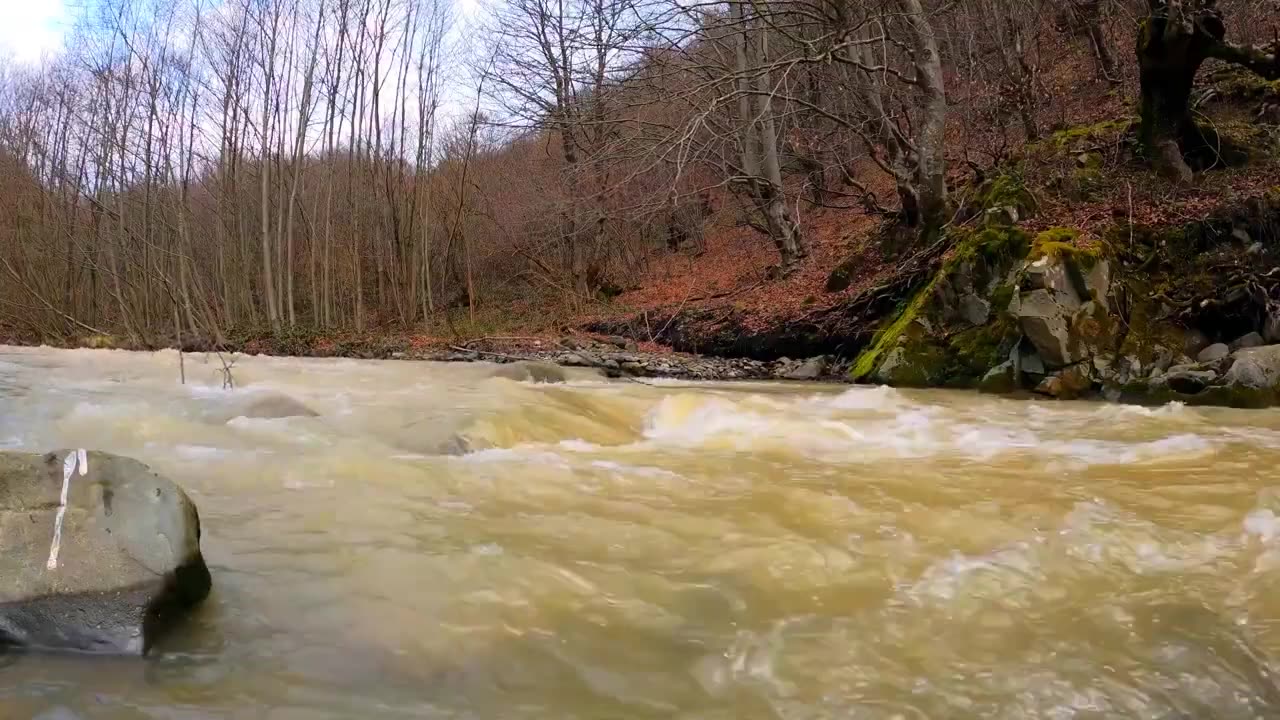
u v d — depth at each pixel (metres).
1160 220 11.34
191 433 6.30
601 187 22.22
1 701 2.40
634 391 10.25
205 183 27.02
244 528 4.02
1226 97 14.11
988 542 3.97
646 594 3.36
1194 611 3.19
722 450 6.52
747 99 19.39
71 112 24.52
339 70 25.62
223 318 24.42
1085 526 4.16
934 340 12.03
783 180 23.86
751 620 3.14
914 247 15.05
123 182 22.89
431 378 12.00
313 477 5.04
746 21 15.86
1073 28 18.73
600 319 21.38
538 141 28.39
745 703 2.58
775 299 17.53
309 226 27.59
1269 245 10.70
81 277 25.53
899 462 6.00
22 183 25.75
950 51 20.33
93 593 2.82
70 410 6.95
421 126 25.78
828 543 3.96
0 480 3.00
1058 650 2.91
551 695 2.61
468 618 3.12
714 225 26.89
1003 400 9.93
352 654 2.82
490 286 28.34
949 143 18.77
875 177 22.95
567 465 5.70
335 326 25.03
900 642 2.97
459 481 5.08
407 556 3.71
